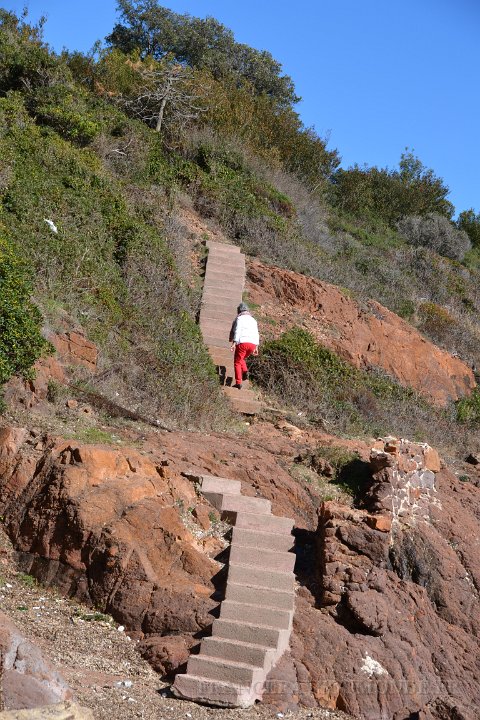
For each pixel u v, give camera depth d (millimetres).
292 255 21031
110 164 20625
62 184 16594
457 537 9953
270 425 13352
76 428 9812
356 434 14328
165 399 11961
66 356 11398
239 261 18594
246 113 29094
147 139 22656
